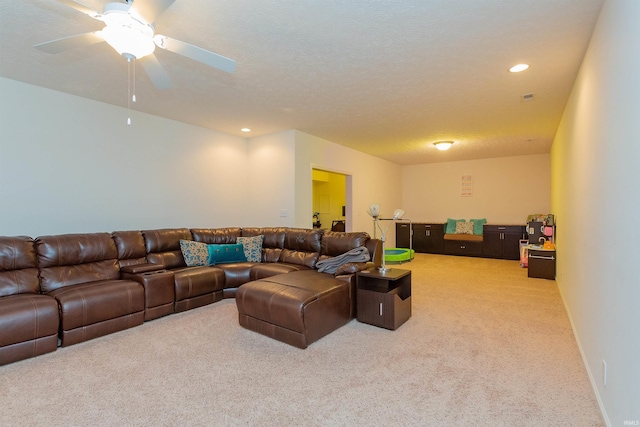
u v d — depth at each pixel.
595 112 2.17
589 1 1.91
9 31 2.28
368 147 6.36
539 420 1.70
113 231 3.90
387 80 3.10
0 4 1.95
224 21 2.12
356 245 3.71
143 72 2.98
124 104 3.88
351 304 3.22
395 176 8.56
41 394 1.95
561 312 3.46
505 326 3.06
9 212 3.17
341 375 2.18
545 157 7.22
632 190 1.40
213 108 3.99
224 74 2.98
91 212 3.74
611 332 1.68
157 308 3.27
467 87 3.28
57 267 3.08
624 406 1.44
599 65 2.05
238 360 2.40
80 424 1.68
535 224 5.57
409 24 2.16
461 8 1.98
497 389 2.00
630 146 1.44
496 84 3.20
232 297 4.06
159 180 4.38
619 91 1.62
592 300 2.16
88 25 2.21
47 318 2.50
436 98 3.59
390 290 3.29
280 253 4.46
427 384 2.06
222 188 5.20
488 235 7.49
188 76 3.03
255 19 2.10
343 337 2.83
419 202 8.83
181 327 3.07
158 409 1.81
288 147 5.06
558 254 4.70
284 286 2.94
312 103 3.77
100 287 2.89
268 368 2.28
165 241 4.01
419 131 5.08
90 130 3.71
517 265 6.43
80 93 3.53
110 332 2.88
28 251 2.92
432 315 3.39
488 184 7.89
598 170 2.07
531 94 3.46
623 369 1.47
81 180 3.65
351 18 2.09
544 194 7.25
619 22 1.62
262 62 2.73
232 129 5.01
